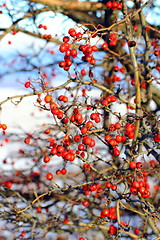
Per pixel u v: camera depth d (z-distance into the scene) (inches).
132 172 89.3
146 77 109.2
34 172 167.6
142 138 91.4
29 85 93.6
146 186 88.7
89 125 88.6
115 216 100.8
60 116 87.7
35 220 140.6
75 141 91.3
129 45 98.7
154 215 90.7
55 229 137.2
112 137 96.4
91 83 105.3
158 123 88.0
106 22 144.3
